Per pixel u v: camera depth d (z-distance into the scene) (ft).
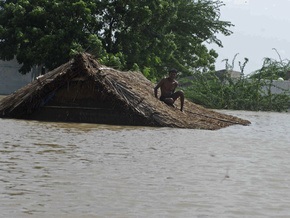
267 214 17.30
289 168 27.55
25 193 19.08
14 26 134.41
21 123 52.47
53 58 129.90
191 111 65.10
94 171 24.11
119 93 55.57
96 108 56.70
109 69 60.29
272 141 43.78
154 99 59.57
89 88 56.65
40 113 58.29
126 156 29.71
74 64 55.72
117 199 18.61
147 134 45.14
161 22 142.51
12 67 152.05
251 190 21.13
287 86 127.13
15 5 137.59
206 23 167.12
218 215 16.97
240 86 126.21
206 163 28.22
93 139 38.91
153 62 142.51
